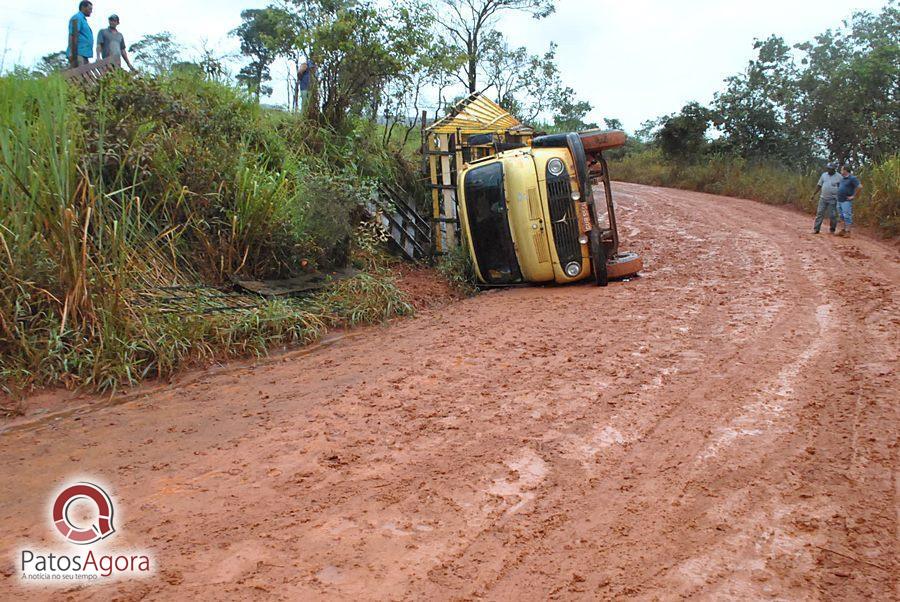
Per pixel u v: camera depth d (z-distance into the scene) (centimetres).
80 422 577
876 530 392
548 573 359
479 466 486
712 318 895
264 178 1055
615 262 1215
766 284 1095
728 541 387
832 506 420
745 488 447
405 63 1485
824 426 539
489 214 1199
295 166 1205
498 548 382
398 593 340
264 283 948
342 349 827
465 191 1211
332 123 1484
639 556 374
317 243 1061
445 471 479
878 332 795
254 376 714
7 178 700
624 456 500
